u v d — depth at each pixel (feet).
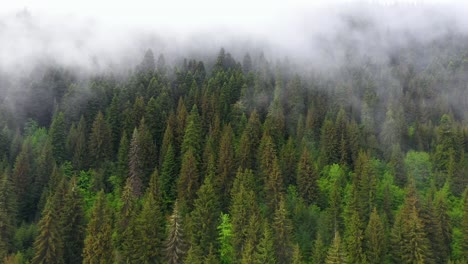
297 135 303.89
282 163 246.27
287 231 172.76
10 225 187.93
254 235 168.45
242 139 259.19
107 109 325.01
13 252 180.65
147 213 174.91
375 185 227.40
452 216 211.82
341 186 239.50
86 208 221.66
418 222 176.24
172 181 245.24
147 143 263.29
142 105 306.14
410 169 269.44
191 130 262.26
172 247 165.99
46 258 166.40
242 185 191.72
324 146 286.05
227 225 187.32
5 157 255.91
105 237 163.94
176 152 272.92
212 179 221.66
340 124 300.81
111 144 281.13
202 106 318.04
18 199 225.15
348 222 194.49
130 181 237.66
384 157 299.79
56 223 172.65
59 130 284.82
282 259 168.66
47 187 235.61
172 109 314.14
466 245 181.27
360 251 173.17
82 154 271.08
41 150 266.57
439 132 298.35
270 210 208.44
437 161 281.13
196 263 156.35
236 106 326.44
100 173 256.32
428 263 170.71
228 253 182.09
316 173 233.55
